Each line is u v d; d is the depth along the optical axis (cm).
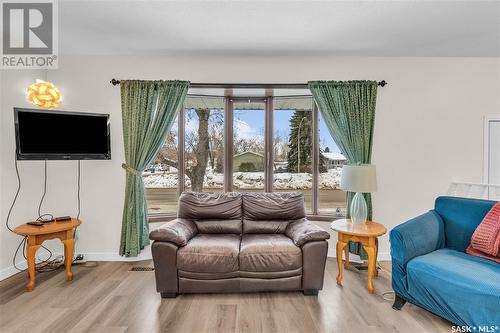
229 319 209
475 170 337
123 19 246
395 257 223
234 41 292
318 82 325
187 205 299
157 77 333
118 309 223
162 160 360
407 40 288
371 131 322
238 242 266
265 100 370
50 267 305
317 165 362
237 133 372
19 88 296
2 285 263
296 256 243
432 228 238
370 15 239
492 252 206
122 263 321
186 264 239
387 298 241
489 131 337
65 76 325
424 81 334
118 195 331
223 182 372
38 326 200
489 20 246
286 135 370
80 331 195
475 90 335
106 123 310
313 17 242
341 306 228
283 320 208
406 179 335
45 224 270
